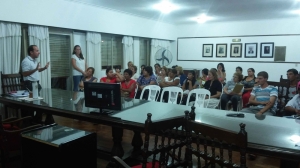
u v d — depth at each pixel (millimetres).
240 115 2324
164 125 1591
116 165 1475
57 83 5203
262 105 3500
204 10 5922
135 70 5902
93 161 2141
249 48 7664
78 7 5125
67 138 1968
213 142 1450
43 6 4477
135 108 2643
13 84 4012
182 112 2471
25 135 2020
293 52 7090
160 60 7141
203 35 8312
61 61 5207
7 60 4121
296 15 6520
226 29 7930
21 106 2840
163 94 4473
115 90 2209
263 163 2775
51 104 2773
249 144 1638
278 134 1826
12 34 4129
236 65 7906
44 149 1922
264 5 5312
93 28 5523
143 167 1540
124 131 3789
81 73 5020
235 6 5434
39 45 4547
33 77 3957
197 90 3928
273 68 7398
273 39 7309
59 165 1850
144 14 6508
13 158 2654
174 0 4891
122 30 6328
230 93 4547
